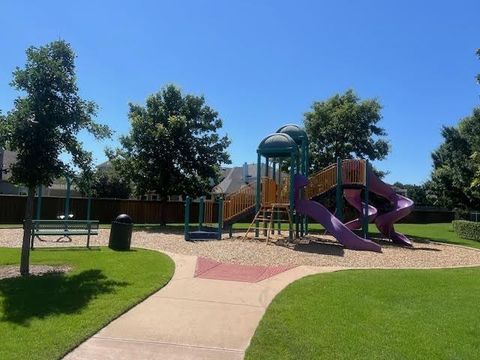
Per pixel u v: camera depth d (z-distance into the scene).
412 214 50.50
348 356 4.89
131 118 25.50
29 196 9.29
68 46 9.15
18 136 8.59
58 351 4.90
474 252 17.25
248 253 13.02
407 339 5.48
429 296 7.89
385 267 11.93
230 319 6.36
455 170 30.00
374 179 20.06
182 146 25.64
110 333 5.66
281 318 6.26
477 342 5.43
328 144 27.97
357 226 21.95
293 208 17.33
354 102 28.38
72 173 9.43
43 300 6.97
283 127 20.09
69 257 11.38
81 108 9.23
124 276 8.89
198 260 11.22
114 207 30.48
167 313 6.58
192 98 26.33
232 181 51.69
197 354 5.05
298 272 10.08
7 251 12.51
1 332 5.48
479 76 16.16
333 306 6.93
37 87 8.82
